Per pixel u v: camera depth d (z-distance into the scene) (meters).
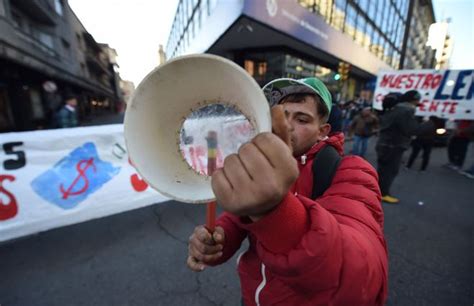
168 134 0.56
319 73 13.55
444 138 8.83
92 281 2.12
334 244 0.45
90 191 3.11
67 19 19.61
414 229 3.02
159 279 2.15
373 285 0.52
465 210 3.59
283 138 0.41
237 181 0.37
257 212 0.40
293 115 0.88
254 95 0.44
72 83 20.44
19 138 2.76
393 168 3.69
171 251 2.51
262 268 0.79
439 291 2.04
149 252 2.49
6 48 10.11
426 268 2.31
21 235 2.74
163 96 0.53
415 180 5.11
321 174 0.84
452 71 6.05
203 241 0.70
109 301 1.94
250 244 0.90
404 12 23.98
